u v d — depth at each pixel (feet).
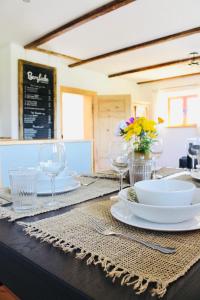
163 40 11.62
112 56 14.20
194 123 19.66
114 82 19.21
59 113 15.02
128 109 17.56
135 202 2.27
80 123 21.17
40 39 11.42
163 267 1.54
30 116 13.11
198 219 2.26
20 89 12.61
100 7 8.61
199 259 1.65
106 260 1.64
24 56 12.87
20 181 2.88
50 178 3.39
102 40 11.93
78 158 9.86
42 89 13.64
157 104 21.06
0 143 8.20
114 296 1.31
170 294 1.32
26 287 1.75
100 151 17.58
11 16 9.34
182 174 5.25
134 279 1.44
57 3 8.41
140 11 9.05
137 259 1.65
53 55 13.98
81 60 14.97
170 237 1.98
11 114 12.46
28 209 2.75
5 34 11.09
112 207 2.62
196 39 11.84
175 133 20.44
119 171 3.93
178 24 10.16
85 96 17.95
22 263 1.76
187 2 8.46
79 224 2.28
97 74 17.90
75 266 1.61
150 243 1.88
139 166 3.92
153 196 2.21
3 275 1.98
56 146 3.35
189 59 14.79
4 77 12.71
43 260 1.69
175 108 20.68
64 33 10.99
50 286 1.54
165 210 2.04
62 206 2.87
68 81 15.88
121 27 10.44
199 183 4.31
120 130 4.48
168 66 16.30
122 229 2.15
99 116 17.78
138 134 3.97
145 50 13.37
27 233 2.12
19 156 8.70
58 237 2.01
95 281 1.44
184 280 1.43
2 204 2.98
